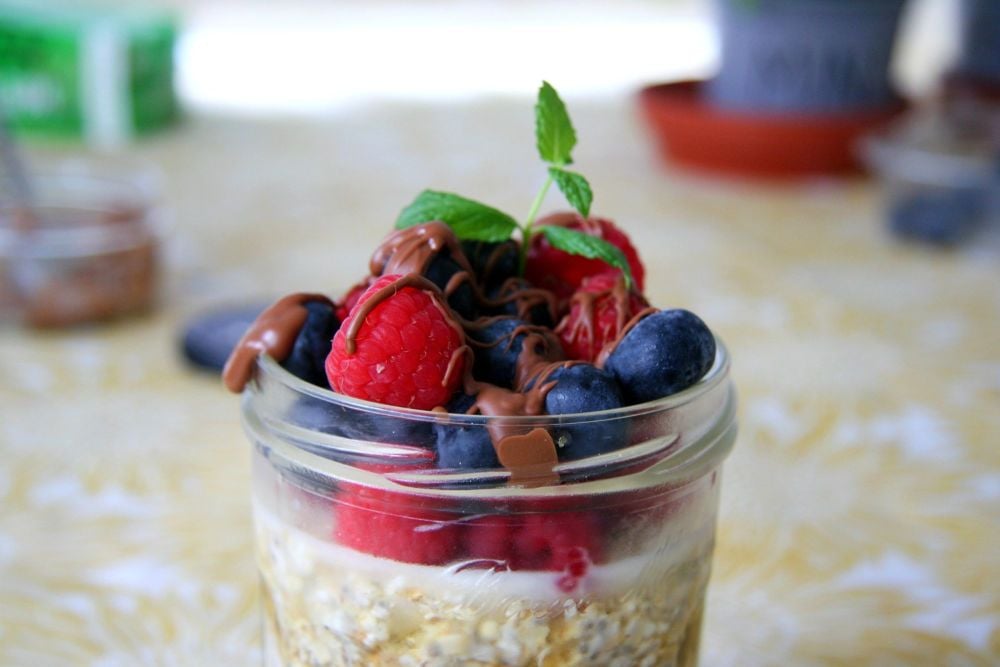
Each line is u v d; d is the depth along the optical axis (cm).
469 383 25
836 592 37
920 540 39
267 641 28
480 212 28
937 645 35
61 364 50
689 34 137
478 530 25
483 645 25
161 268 57
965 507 41
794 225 72
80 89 87
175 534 39
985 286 63
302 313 27
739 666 34
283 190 77
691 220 72
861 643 35
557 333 27
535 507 24
